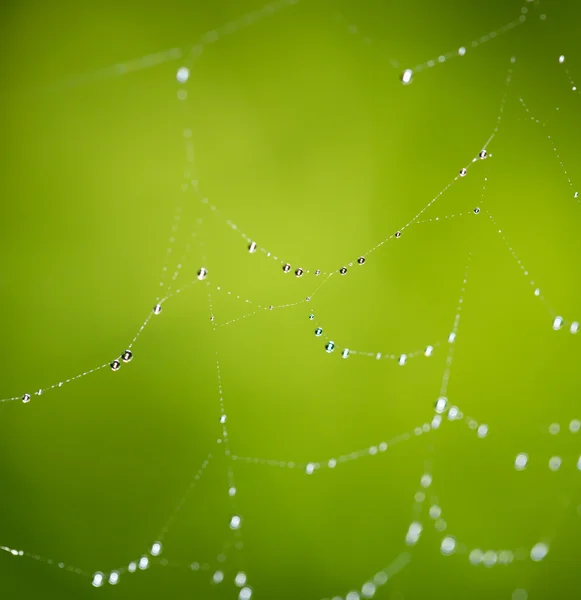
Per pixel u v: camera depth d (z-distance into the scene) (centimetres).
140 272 52
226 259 52
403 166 52
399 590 53
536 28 52
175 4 52
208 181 52
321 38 52
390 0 52
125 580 52
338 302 52
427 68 52
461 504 53
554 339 53
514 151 52
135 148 52
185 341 52
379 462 53
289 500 53
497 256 53
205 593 52
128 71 52
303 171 52
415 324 53
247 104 52
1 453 52
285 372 52
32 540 51
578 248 53
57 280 52
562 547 53
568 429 53
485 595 53
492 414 53
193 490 52
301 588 52
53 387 52
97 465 52
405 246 52
